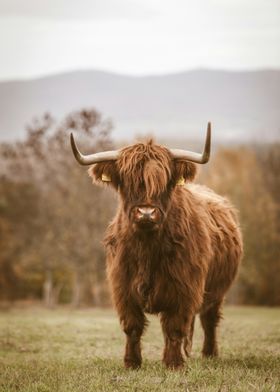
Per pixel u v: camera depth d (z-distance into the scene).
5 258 46.84
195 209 9.41
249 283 50.78
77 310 35.47
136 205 8.35
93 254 37.19
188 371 8.35
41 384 8.08
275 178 58.75
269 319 20.80
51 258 38.16
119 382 7.89
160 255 8.73
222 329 15.45
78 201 36.94
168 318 8.94
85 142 35.84
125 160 8.53
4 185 46.00
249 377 7.98
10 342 13.25
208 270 9.82
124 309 9.04
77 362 10.39
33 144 37.28
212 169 56.34
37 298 51.03
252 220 50.38
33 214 45.53
